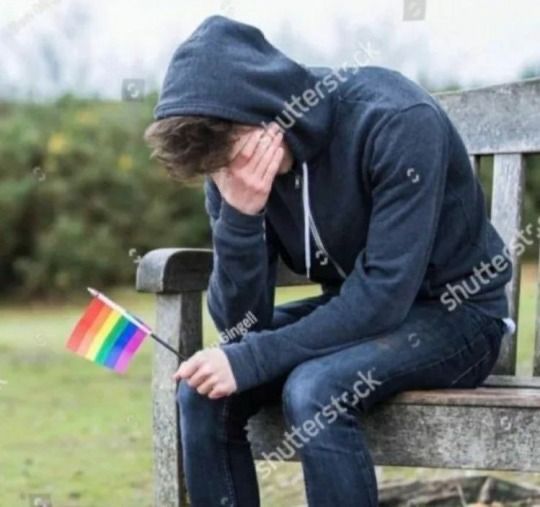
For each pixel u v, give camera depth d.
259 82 1.85
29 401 4.75
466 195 1.99
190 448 1.95
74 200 8.64
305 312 2.12
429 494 2.76
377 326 1.87
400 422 1.90
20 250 8.74
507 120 2.42
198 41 1.86
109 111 8.64
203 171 1.87
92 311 1.95
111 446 3.81
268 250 2.10
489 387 2.09
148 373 5.55
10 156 8.61
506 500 2.74
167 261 2.04
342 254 2.03
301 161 1.94
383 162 1.87
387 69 1.99
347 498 1.76
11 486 3.18
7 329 7.28
